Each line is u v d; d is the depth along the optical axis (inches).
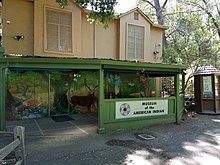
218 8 783.1
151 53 597.9
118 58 536.4
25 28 426.3
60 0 391.9
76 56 469.7
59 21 451.2
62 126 353.7
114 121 327.9
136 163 202.1
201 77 514.0
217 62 702.5
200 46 681.6
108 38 530.6
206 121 416.8
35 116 432.1
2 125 294.2
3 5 409.4
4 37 407.2
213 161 207.5
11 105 410.3
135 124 350.0
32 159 210.5
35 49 425.7
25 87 423.8
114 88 517.3
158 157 218.1
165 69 379.2
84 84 491.8
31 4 432.5
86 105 496.4
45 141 272.1
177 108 395.5
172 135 306.7
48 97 447.5
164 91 621.0
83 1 376.2
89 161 206.5
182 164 199.8
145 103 361.1
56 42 448.5
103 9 380.8
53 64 298.4
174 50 688.4
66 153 228.5
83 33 494.0
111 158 214.8
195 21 758.5
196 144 263.3
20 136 166.4
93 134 306.8
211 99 503.5
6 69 310.5
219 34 727.7
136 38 560.7
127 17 546.9
